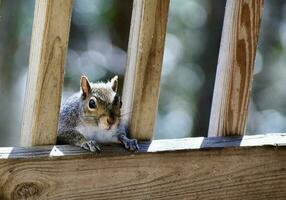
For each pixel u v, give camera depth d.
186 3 14.66
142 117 4.58
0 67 15.09
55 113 4.29
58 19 4.19
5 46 14.93
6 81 15.25
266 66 14.61
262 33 14.74
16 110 15.80
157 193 4.41
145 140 4.60
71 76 13.11
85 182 4.19
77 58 13.45
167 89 14.38
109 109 5.31
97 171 4.22
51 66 4.22
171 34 14.61
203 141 4.64
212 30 13.91
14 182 3.99
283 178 4.80
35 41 4.27
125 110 4.70
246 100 4.82
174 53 14.52
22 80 15.35
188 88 14.30
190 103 14.24
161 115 14.18
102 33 13.80
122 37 13.72
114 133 5.13
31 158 4.02
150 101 4.57
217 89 4.85
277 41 14.77
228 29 4.75
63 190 4.13
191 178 4.51
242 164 4.66
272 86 14.47
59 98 4.29
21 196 4.01
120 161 4.28
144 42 4.46
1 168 3.95
